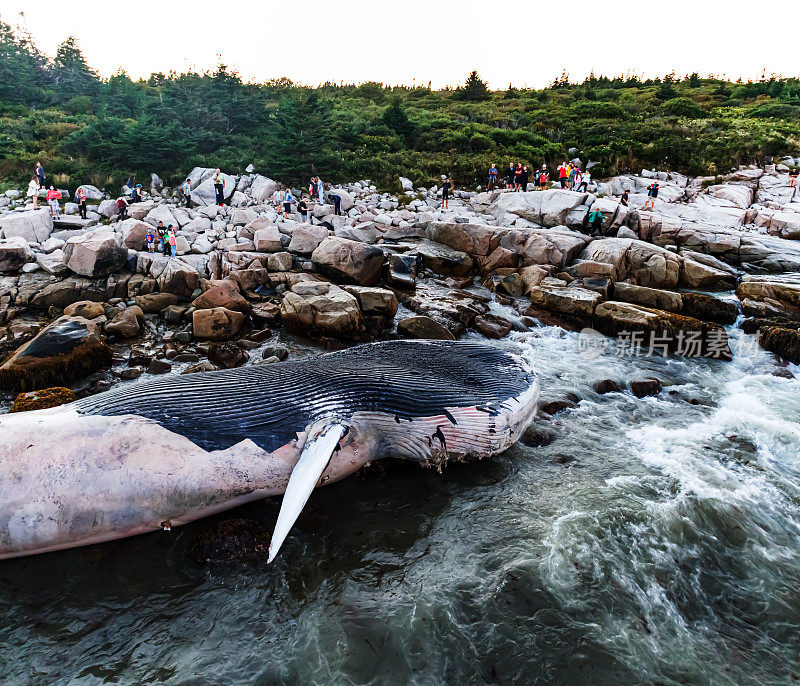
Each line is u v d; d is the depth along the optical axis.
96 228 16.55
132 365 10.33
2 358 10.28
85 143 25.16
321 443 6.11
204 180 23.77
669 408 9.59
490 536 6.05
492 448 7.44
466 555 5.77
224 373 7.03
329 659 4.55
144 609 5.09
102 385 9.47
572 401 9.53
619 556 5.77
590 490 6.89
